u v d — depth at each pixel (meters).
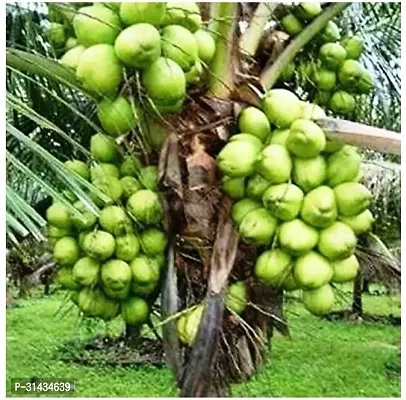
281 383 6.00
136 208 2.70
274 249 2.61
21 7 3.55
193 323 2.78
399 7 4.30
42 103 3.63
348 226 2.61
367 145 2.59
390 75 4.38
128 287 2.76
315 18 3.04
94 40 2.46
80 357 6.62
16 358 6.87
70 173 2.29
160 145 2.82
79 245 2.77
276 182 2.56
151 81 2.44
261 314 2.95
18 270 4.47
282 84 3.21
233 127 2.81
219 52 2.80
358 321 7.82
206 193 2.81
